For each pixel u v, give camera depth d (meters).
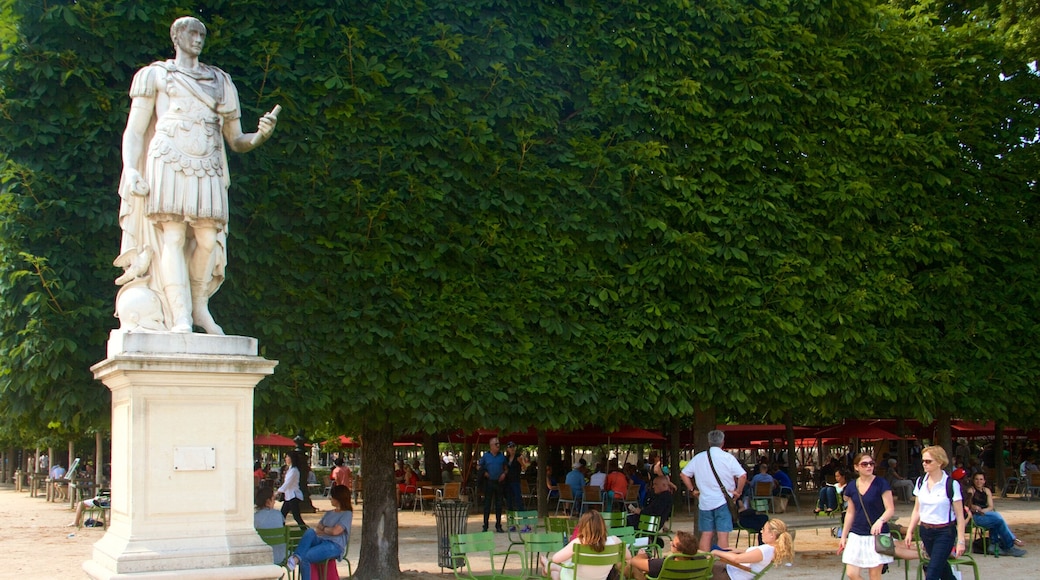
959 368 11.82
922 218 11.89
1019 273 12.43
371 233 8.99
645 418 10.98
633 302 10.17
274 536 8.27
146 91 6.45
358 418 9.44
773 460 28.41
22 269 7.70
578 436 21.67
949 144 12.53
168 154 6.35
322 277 8.75
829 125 11.49
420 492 21.84
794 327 10.45
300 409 8.46
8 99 7.75
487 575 8.64
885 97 12.06
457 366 9.12
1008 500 23.05
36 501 31.12
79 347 7.78
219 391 6.26
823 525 17.48
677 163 10.59
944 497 7.90
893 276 11.32
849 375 10.85
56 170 7.90
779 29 11.40
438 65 9.36
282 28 8.80
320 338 8.70
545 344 9.68
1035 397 12.27
